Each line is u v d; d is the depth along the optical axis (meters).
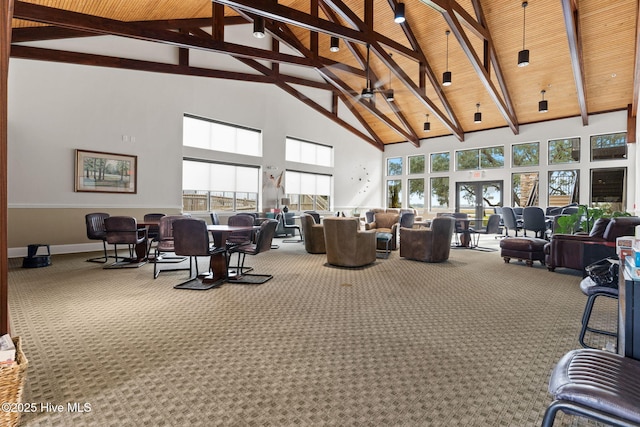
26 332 2.78
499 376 2.12
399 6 5.74
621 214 6.19
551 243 5.49
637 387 1.16
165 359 2.32
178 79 8.36
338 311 3.42
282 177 10.94
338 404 1.80
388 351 2.47
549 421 1.13
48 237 6.54
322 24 5.86
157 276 4.93
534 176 11.05
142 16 6.55
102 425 1.62
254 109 10.12
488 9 7.35
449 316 3.29
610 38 7.34
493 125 11.70
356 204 13.70
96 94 7.05
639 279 1.40
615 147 9.64
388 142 14.52
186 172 8.78
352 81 10.41
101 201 7.15
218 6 6.45
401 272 5.44
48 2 5.04
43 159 6.43
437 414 1.72
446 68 9.44
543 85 9.24
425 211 13.52
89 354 2.38
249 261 6.40
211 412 1.73
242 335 2.76
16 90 6.13
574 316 3.31
